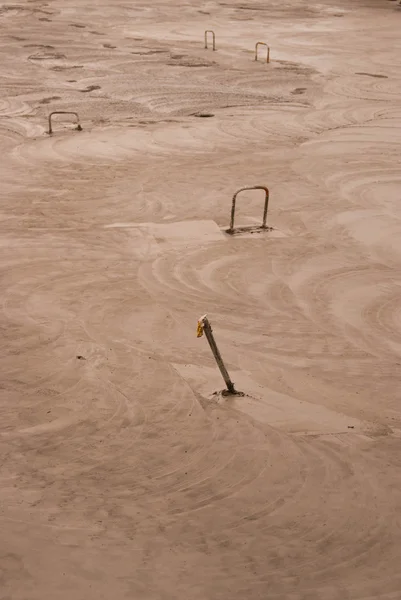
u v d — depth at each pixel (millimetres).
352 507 7887
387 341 13523
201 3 60125
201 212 19938
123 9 55656
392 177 23062
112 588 6066
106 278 15586
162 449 9102
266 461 8828
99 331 13133
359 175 23141
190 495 8055
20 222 18688
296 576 6590
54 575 6176
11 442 9156
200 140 26406
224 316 14188
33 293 14648
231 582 6391
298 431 9719
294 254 17344
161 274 15953
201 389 11102
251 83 34844
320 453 9062
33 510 7434
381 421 10391
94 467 8617
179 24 50406
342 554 7008
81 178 22219
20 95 31641
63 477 8328
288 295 15258
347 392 11430
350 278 16188
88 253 16875
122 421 9820
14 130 26797
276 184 22266
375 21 53906
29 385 10820
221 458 8883
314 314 14477
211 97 32250
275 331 13672
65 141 25719
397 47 44438
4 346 12219
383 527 7527
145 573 6371
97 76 35375
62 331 12992
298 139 26859
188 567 6586
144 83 34281
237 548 7004
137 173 22844
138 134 26766
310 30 49531
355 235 18688
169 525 7379
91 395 10547
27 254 16656
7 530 6910
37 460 8734
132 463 8750
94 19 51125
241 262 16781
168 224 18953
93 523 7273
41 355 11922
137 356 12055
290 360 12547
